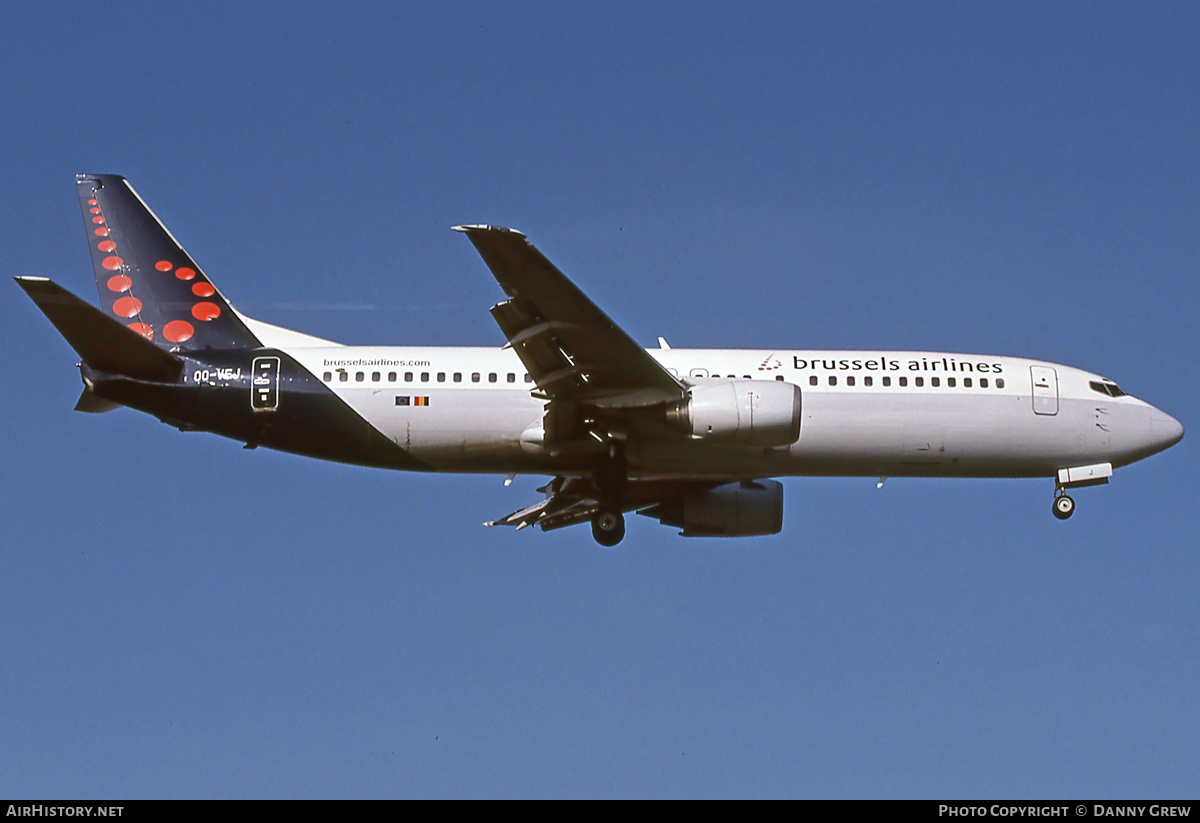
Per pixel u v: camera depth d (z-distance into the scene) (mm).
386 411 100500
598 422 101625
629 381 98250
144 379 99812
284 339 103812
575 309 91812
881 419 104812
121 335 95812
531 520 111812
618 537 102750
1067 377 108562
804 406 104250
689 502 111562
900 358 107250
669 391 99062
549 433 100438
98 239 105438
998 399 106312
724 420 99188
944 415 105500
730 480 108312
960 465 107250
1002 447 106688
